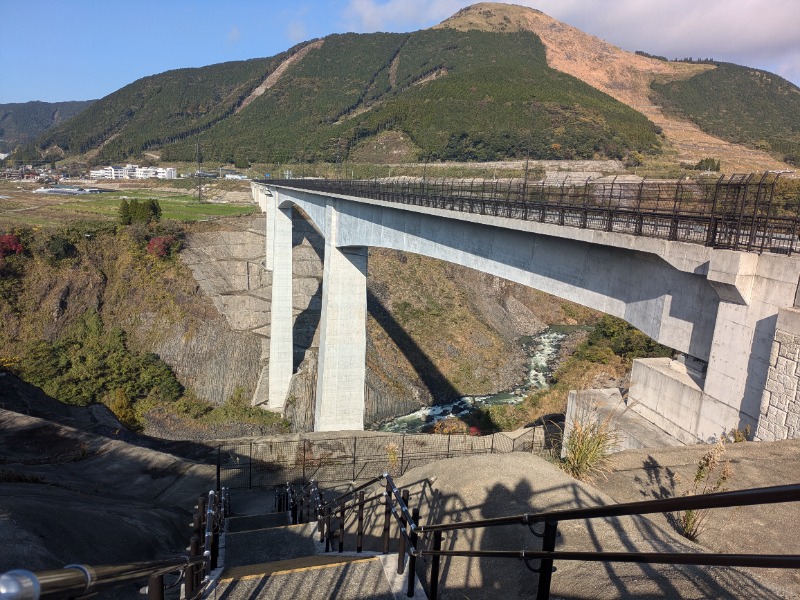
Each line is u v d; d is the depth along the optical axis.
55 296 57.53
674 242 15.82
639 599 5.57
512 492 8.85
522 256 23.67
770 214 15.72
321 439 32.53
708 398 15.41
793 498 2.03
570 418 20.14
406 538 7.48
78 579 2.68
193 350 58.47
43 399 43.50
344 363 40.66
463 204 27.11
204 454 31.25
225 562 11.71
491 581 6.95
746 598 5.48
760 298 13.75
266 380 57.22
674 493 9.82
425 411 53.50
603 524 7.55
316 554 11.36
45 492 15.46
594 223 20.25
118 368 54.00
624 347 55.53
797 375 12.42
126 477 23.36
